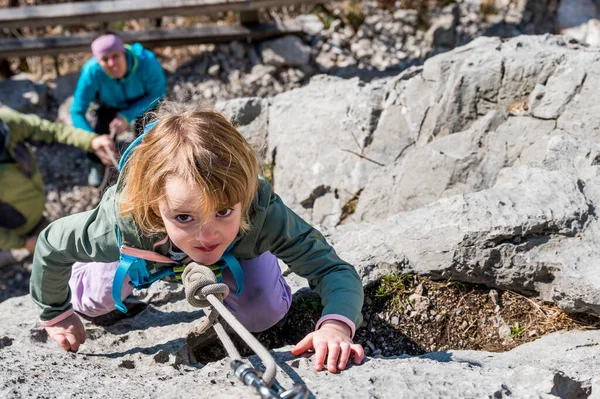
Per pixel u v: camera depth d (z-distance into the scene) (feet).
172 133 5.40
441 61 12.02
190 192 5.24
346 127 12.47
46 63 21.49
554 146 9.20
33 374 6.33
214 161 5.28
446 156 10.62
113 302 7.53
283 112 13.65
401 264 8.43
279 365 6.05
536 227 7.97
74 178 19.04
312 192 12.22
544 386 5.54
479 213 8.23
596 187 8.47
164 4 18.80
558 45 11.69
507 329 7.96
